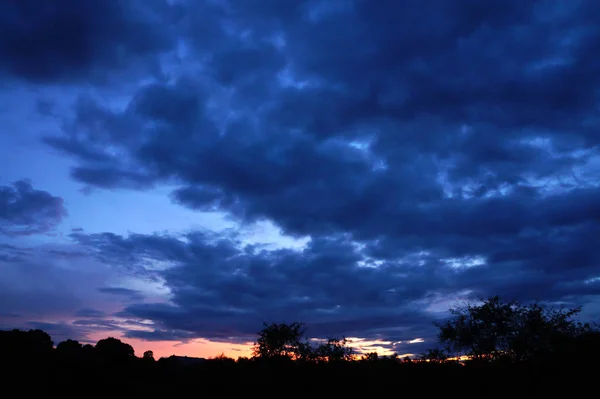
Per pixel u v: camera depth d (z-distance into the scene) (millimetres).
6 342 26438
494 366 22422
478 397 21172
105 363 26797
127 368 27000
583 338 22062
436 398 21844
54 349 27984
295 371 24719
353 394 22797
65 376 24047
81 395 23219
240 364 25844
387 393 22484
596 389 19703
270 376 24328
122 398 23359
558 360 21188
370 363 25359
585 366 20469
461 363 24078
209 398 23297
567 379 20375
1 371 23391
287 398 22750
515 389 20703
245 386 23453
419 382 22781
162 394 23797
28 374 23719
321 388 23297
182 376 25828
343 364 25281
